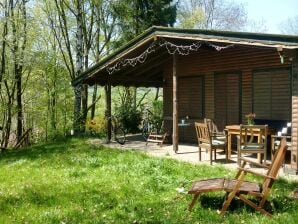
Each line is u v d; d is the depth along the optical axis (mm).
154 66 16000
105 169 9922
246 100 13133
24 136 21016
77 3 22656
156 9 25938
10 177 9773
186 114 15578
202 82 14867
